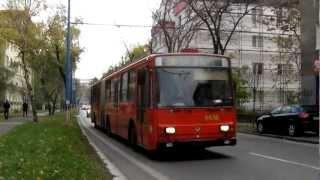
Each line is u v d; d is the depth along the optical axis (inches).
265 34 2834.6
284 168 550.0
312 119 1061.8
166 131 614.2
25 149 628.4
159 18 1747.0
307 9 1342.3
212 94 633.0
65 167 470.3
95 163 557.9
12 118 2065.7
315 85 1300.4
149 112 636.7
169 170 547.8
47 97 2736.2
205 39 2684.5
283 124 1107.3
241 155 692.1
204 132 624.4
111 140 970.7
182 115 621.6
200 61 636.1
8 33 1445.6
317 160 627.2
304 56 1348.4
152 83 627.2
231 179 475.8
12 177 399.2
